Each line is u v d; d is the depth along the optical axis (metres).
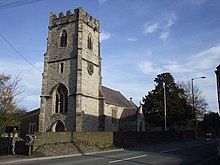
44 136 22.45
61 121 42.00
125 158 18.39
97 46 48.47
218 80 19.77
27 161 17.22
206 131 70.19
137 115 53.84
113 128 51.22
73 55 43.47
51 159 18.53
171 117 53.38
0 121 25.73
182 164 15.59
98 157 19.34
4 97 26.30
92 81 45.38
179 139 49.38
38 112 47.94
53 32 46.91
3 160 16.92
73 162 16.11
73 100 41.62
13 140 22.95
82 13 44.78
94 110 44.84
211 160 17.62
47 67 45.75
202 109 71.25
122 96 64.50
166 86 55.75
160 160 17.33
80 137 26.77
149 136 39.22
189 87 70.38
